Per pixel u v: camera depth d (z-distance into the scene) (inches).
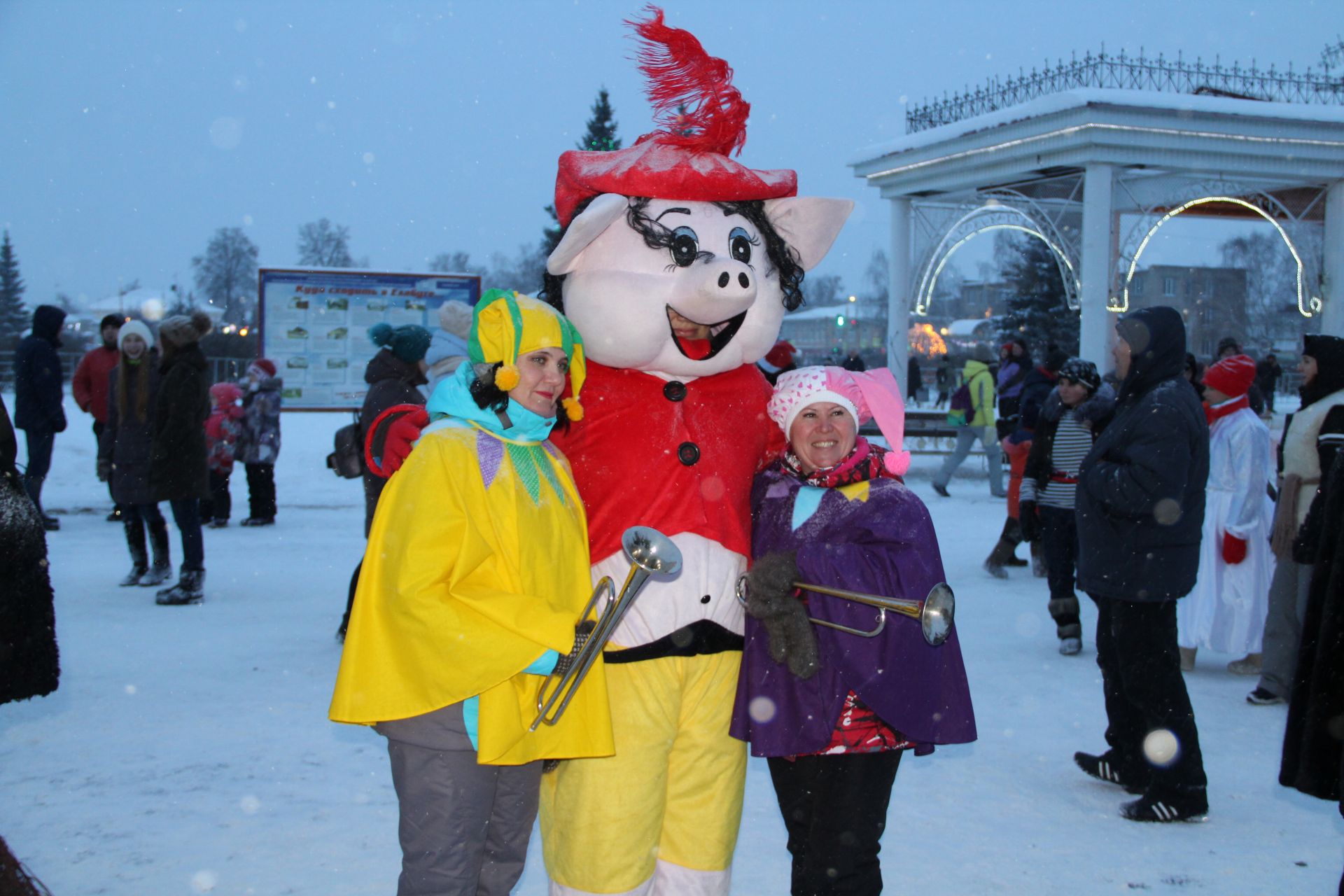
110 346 430.9
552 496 117.1
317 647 263.6
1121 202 753.6
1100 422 257.0
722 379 132.7
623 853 118.5
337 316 621.6
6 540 153.8
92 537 426.6
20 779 176.7
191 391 306.8
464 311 247.4
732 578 125.3
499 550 112.3
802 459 128.3
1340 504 134.3
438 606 106.9
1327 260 795.4
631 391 127.6
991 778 188.5
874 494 124.3
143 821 160.9
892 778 122.2
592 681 114.0
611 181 125.3
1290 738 138.9
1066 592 272.7
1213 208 871.7
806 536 122.6
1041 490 276.1
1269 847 161.0
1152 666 169.6
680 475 124.2
